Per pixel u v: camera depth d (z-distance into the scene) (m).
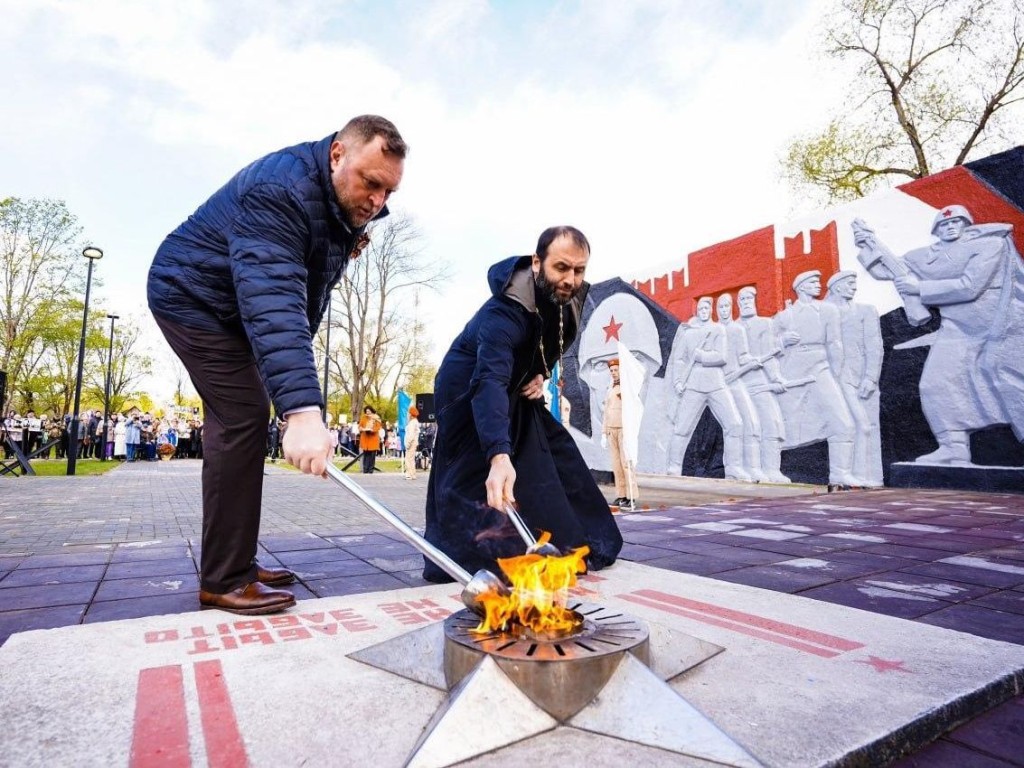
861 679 1.42
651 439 11.84
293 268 1.81
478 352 2.36
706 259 10.82
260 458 2.09
